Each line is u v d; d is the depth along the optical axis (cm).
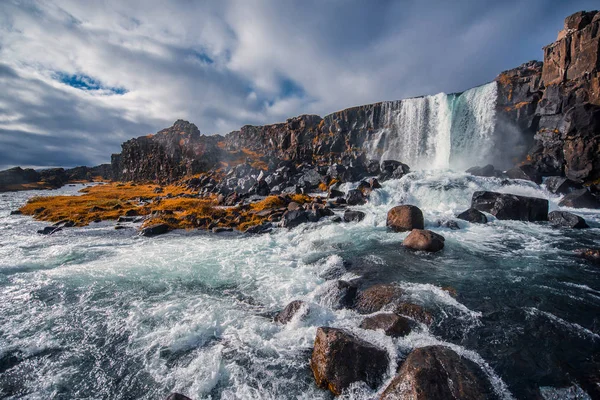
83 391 663
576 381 604
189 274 1307
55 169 12606
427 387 525
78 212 3344
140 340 836
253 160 6856
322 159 5806
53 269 1420
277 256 1546
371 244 1633
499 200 2130
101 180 14512
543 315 857
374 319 822
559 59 3244
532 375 629
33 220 3188
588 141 2827
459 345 730
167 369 716
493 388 592
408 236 1588
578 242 1556
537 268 1212
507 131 3703
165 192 5625
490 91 3859
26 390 670
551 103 3269
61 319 959
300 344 779
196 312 972
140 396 641
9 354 792
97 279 1273
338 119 5966
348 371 619
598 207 2364
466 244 1553
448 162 4350
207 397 625
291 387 639
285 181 4575
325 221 2216
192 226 2391
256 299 1059
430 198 2769
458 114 4272
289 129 6862
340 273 1261
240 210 2891
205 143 8056
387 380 616
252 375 679
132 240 2020
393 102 5234
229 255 1577
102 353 788
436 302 932
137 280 1253
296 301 923
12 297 1116
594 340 740
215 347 784
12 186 9262
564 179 2716
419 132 4809
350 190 3030
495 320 837
